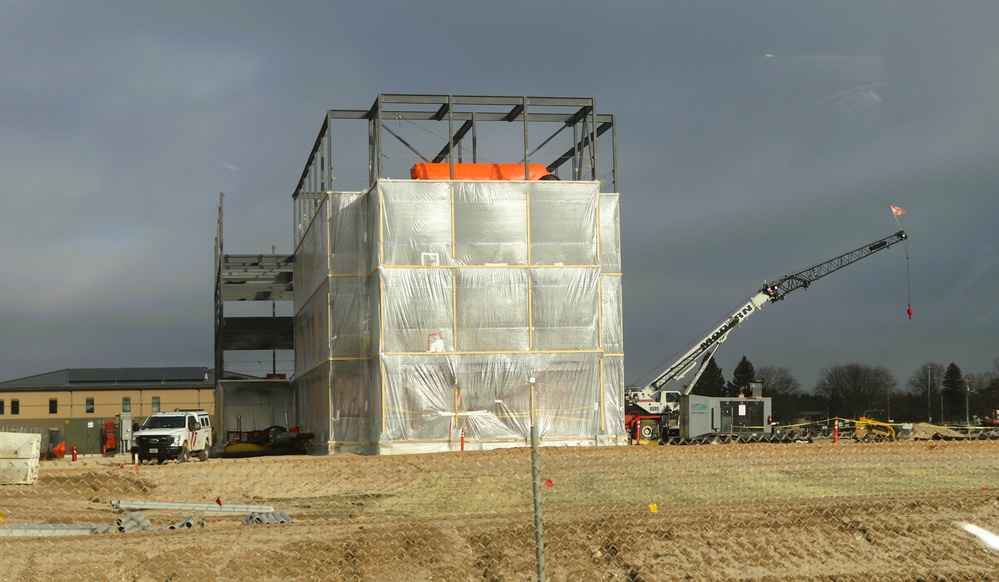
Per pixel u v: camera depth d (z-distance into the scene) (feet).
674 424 181.88
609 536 53.21
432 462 104.06
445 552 49.90
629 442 173.99
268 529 56.59
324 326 172.65
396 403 150.00
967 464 96.73
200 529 57.62
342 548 49.60
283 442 180.96
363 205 168.14
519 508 71.82
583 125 173.17
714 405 166.09
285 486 91.66
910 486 84.53
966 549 55.06
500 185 156.46
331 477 95.71
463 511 71.10
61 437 250.16
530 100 164.14
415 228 153.99
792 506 63.52
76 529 54.80
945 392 416.26
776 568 51.08
